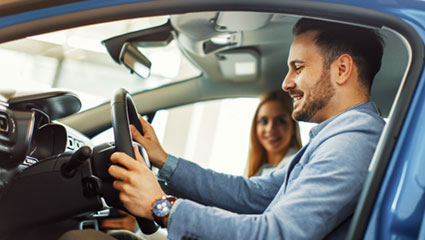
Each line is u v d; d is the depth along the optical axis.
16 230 1.16
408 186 0.78
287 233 0.91
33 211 1.15
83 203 1.16
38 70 3.54
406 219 0.78
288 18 1.90
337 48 1.13
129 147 1.15
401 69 1.80
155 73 2.34
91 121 2.01
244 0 0.83
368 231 0.78
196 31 1.87
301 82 1.16
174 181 1.49
